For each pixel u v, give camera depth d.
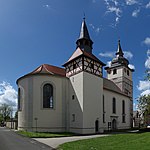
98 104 36.94
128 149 14.10
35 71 38.41
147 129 40.72
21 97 37.78
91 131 34.34
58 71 41.50
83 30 41.56
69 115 37.06
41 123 34.62
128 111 54.81
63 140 22.81
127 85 58.59
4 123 70.38
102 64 39.50
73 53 39.88
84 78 35.16
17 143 19.58
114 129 46.66
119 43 60.78
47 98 36.00
